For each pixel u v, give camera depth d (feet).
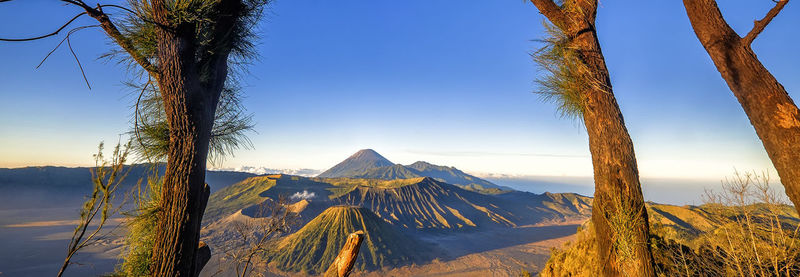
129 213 7.76
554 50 12.61
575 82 11.80
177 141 8.77
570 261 17.13
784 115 6.47
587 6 12.22
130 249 9.51
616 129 11.27
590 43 11.84
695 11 8.25
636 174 10.96
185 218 8.43
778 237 12.23
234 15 11.00
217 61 10.63
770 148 6.77
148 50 9.85
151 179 9.37
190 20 8.89
